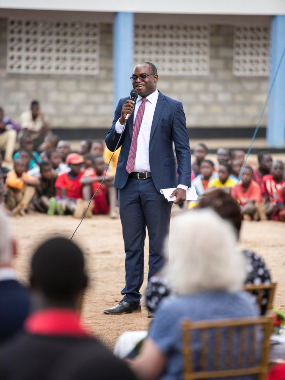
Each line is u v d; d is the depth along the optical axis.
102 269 12.06
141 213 8.78
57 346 3.26
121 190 8.76
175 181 8.71
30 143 21.45
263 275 5.25
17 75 33.31
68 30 33.62
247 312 4.13
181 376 4.01
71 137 34.12
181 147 8.59
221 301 4.07
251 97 36.25
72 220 18.12
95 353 3.21
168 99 8.66
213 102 35.91
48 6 26.50
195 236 4.06
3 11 30.09
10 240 4.53
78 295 3.74
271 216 18.52
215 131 35.81
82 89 34.41
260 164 19.59
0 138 26.00
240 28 35.44
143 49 34.78
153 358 4.03
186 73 35.38
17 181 18.28
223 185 18.25
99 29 34.06
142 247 8.91
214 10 27.81
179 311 4.05
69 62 34.09
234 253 4.14
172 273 4.16
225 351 3.97
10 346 3.35
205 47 35.34
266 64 36.09
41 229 16.44
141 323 8.45
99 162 18.64
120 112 8.92
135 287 8.90
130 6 27.25
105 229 16.70
